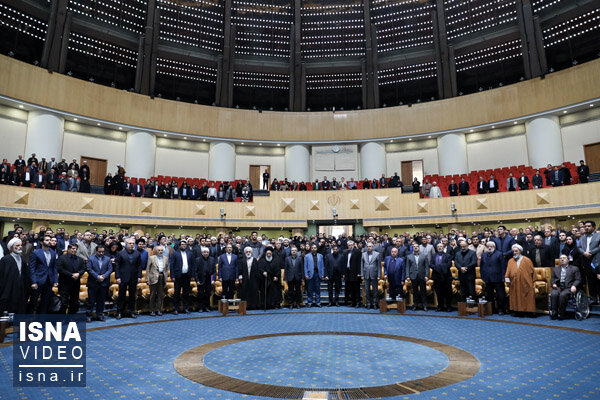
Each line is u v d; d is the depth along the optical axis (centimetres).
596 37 1953
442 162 2041
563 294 737
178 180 1884
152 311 848
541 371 400
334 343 552
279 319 795
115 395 336
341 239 1393
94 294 759
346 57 2367
